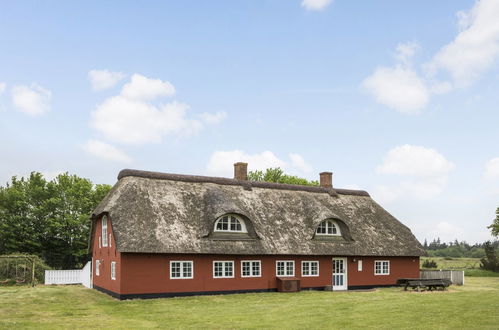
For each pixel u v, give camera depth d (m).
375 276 35.75
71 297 26.66
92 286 33.34
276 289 31.42
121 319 20.27
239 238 30.33
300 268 32.56
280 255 31.94
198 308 23.53
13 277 36.41
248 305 24.42
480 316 19.08
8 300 24.44
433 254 129.00
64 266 52.81
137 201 28.73
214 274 29.39
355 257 34.91
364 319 19.27
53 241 51.88
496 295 26.48
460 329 16.64
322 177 40.91
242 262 30.52
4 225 49.41
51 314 21.36
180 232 28.36
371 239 35.75
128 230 26.78
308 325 18.25
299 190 37.44
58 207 52.31
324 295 28.95
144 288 26.95
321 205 35.12
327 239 34.00
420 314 20.06
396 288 35.19
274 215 33.22
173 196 30.52
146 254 27.27
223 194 31.36
